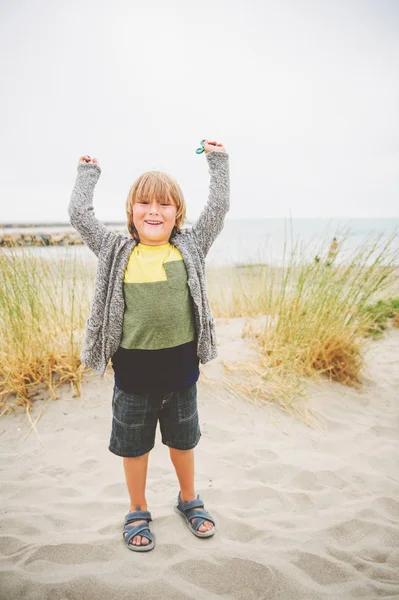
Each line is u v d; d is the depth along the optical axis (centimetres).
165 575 162
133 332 159
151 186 159
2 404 283
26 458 242
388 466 250
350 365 362
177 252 168
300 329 353
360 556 177
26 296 323
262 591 156
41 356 314
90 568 165
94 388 311
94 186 179
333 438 278
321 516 202
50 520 192
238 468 239
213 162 182
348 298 360
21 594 152
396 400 336
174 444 178
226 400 309
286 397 313
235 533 188
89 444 256
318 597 154
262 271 503
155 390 163
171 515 197
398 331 495
